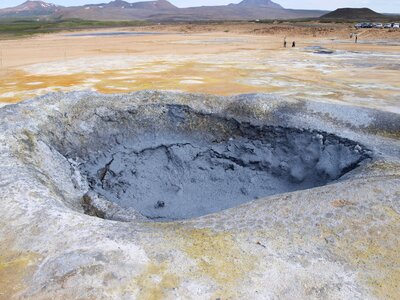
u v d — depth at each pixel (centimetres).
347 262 598
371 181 791
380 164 970
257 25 9381
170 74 3112
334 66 3584
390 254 610
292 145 1284
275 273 576
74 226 678
